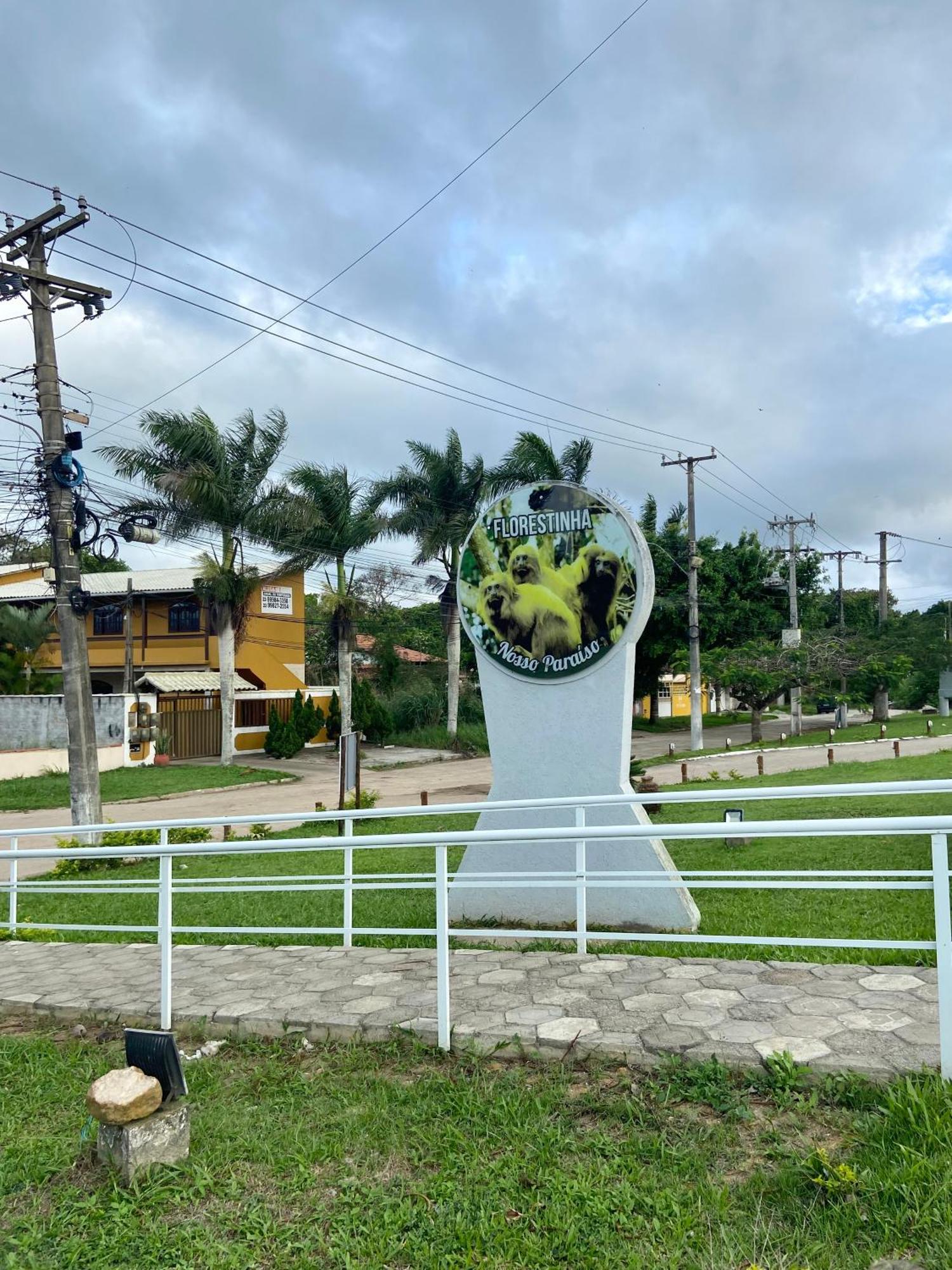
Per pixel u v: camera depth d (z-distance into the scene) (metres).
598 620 8.55
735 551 43.66
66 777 28.97
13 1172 4.02
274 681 40.47
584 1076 4.42
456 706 37.34
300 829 18.31
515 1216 3.37
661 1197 3.33
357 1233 3.37
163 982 5.72
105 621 39.25
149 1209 3.64
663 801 6.54
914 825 3.83
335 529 32.56
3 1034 6.05
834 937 6.66
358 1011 5.45
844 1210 3.14
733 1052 4.25
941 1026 3.81
